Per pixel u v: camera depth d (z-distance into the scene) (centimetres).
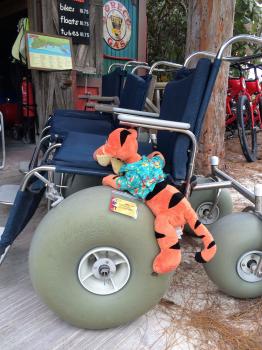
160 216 147
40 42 389
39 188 166
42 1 409
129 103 259
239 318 169
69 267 145
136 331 158
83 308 149
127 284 151
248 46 585
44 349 146
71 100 457
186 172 175
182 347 150
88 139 213
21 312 166
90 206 142
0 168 379
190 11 332
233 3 322
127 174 149
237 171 414
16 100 574
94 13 452
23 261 209
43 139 245
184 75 201
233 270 174
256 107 532
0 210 276
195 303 180
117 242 145
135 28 575
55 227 142
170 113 202
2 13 551
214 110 354
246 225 174
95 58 469
